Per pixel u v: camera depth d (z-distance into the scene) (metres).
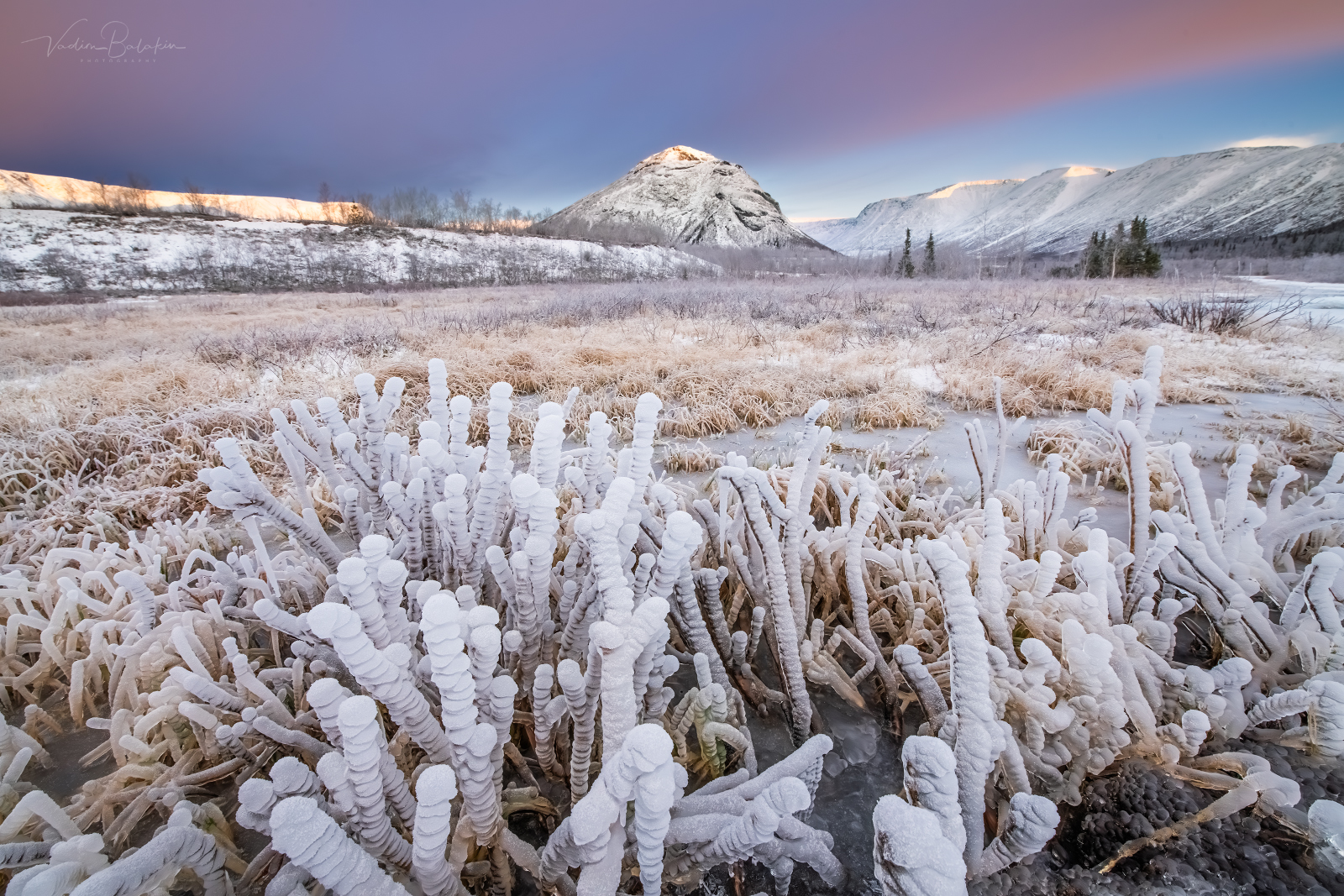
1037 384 6.65
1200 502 1.75
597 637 0.79
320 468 1.93
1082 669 1.23
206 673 1.53
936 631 1.87
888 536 2.66
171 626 1.80
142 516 3.49
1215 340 9.48
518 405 6.43
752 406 5.94
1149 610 1.76
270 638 2.10
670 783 0.66
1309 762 1.28
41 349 9.81
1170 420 5.61
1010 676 1.34
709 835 0.92
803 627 1.76
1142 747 1.32
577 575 1.71
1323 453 4.39
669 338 9.92
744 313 12.67
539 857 1.02
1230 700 1.35
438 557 1.82
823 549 2.02
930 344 9.05
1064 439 4.52
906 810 0.70
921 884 0.65
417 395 6.21
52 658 1.92
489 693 0.95
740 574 1.83
